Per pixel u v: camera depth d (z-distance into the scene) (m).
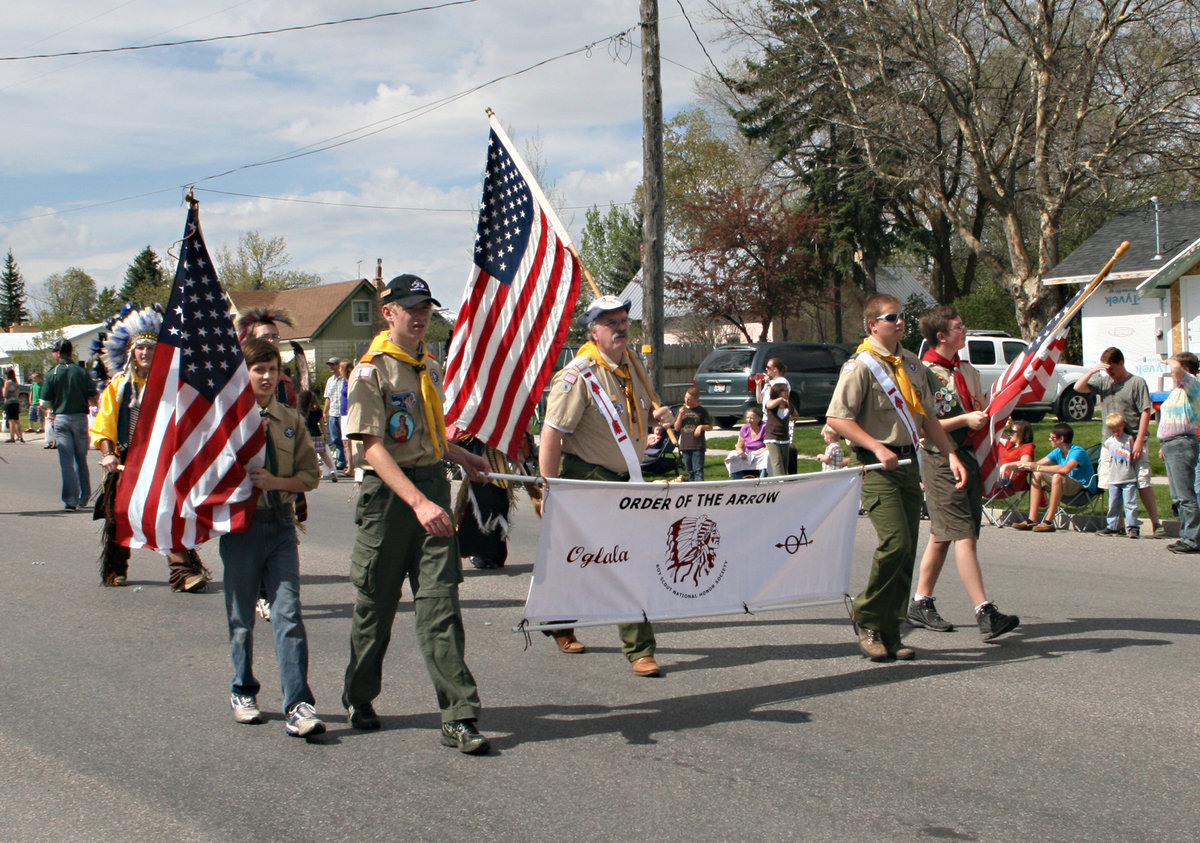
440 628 4.54
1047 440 17.59
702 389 22.98
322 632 6.89
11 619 7.32
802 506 5.95
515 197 6.87
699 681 5.61
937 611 6.94
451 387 6.73
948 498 6.32
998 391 7.00
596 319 5.75
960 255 49.88
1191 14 23.09
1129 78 23.86
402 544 4.61
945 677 5.57
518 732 4.81
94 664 6.13
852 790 4.05
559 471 5.87
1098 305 23.84
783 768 4.30
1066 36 25.08
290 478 4.91
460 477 8.83
